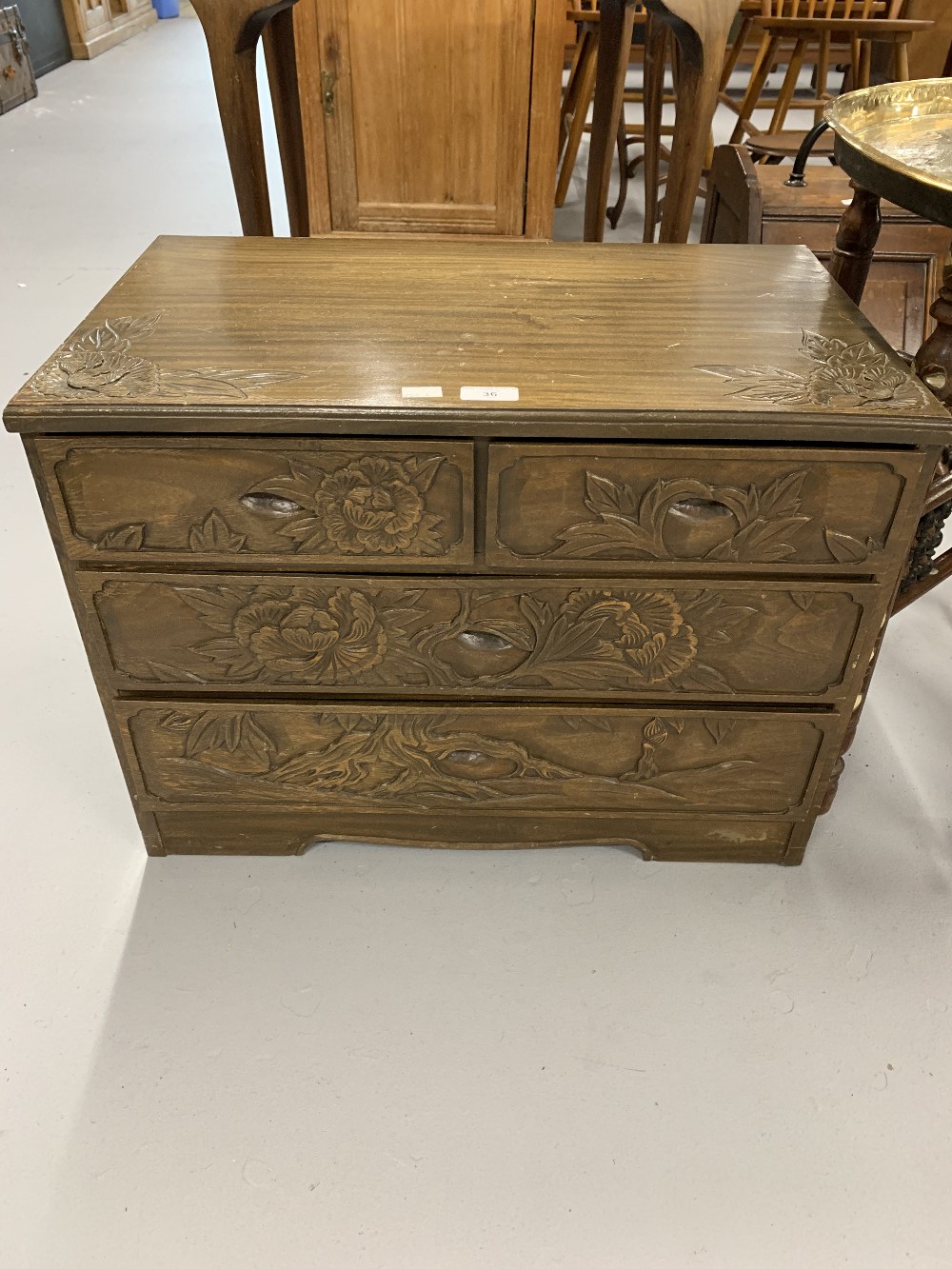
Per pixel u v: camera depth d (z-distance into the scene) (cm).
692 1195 101
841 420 97
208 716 120
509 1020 117
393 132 221
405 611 111
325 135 221
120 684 118
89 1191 100
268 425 97
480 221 234
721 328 115
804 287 127
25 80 477
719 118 468
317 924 127
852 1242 98
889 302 225
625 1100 109
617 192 381
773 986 121
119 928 126
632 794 128
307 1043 113
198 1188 100
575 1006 118
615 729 121
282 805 129
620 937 126
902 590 139
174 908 129
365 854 137
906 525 105
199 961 122
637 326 115
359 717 119
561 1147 104
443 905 130
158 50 587
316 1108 107
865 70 341
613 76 185
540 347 109
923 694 165
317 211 233
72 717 157
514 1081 110
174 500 103
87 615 111
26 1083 109
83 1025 115
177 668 116
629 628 112
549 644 114
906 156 123
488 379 102
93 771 148
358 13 205
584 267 132
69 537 105
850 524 105
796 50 332
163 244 135
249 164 164
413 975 121
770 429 98
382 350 108
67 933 125
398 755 124
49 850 136
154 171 391
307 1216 98
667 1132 106
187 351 107
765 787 127
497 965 123
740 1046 114
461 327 114
